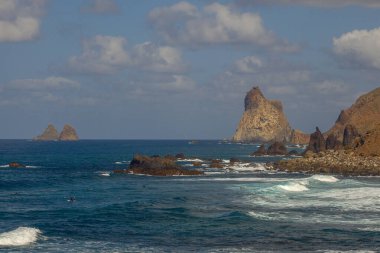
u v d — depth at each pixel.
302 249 34.47
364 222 43.12
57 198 63.44
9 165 127.75
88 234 39.09
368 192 61.78
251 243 36.25
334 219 44.56
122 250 34.16
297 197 58.59
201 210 50.03
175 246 35.38
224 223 43.19
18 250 33.62
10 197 64.44
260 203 54.34
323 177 79.50
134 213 48.09
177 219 45.25
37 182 85.44
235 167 115.69
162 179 90.44
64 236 38.19
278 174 99.50
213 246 35.38
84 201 60.56
